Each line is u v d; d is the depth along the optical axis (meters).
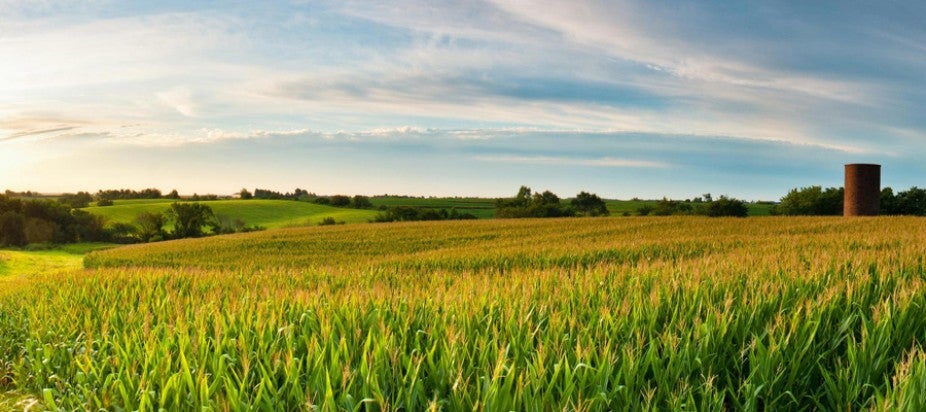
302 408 5.39
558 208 108.31
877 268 10.83
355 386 5.58
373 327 7.29
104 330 8.88
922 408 4.86
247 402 5.41
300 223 112.38
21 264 56.91
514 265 25.19
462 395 5.32
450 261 26.45
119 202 141.88
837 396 5.62
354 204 137.62
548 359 6.03
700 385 5.56
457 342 6.40
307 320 8.06
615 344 6.54
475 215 123.19
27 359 9.92
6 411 8.04
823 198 85.50
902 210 81.00
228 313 8.54
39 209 102.50
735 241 28.48
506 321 7.34
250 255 39.59
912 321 7.32
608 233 42.53
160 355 6.98
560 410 4.84
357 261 34.16
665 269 12.21
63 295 14.35
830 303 7.69
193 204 100.88
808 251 18.77
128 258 38.50
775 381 5.75
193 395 5.70
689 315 7.55
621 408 5.34
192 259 38.16
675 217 55.72
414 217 111.06
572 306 8.62
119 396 6.54
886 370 6.32
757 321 7.33
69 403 6.95
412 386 5.34
